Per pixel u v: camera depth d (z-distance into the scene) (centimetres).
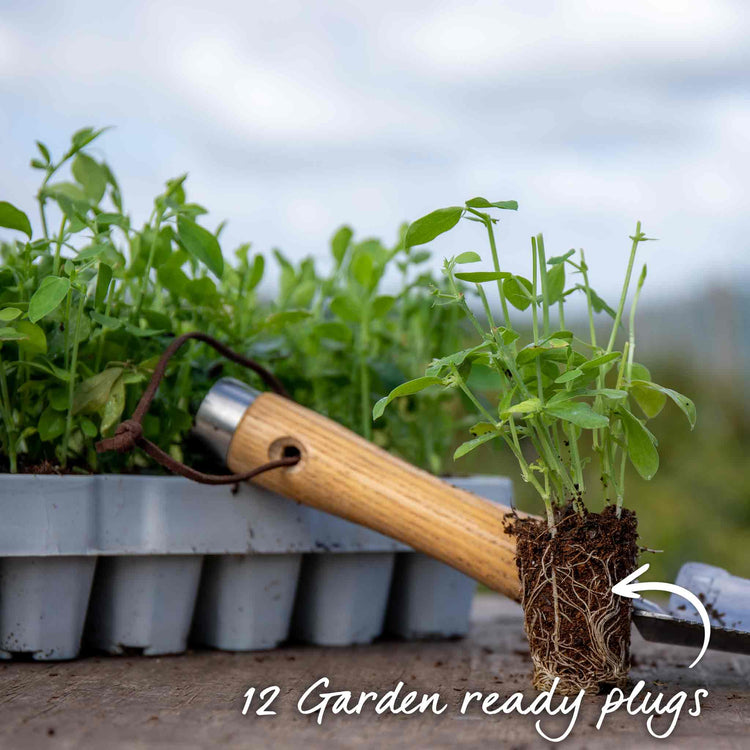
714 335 299
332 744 60
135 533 92
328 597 107
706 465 267
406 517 86
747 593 88
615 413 76
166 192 100
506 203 72
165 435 102
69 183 107
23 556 87
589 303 80
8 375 94
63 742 59
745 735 65
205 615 102
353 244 135
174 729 64
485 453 250
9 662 90
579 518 75
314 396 125
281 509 99
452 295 79
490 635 120
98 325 99
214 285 104
